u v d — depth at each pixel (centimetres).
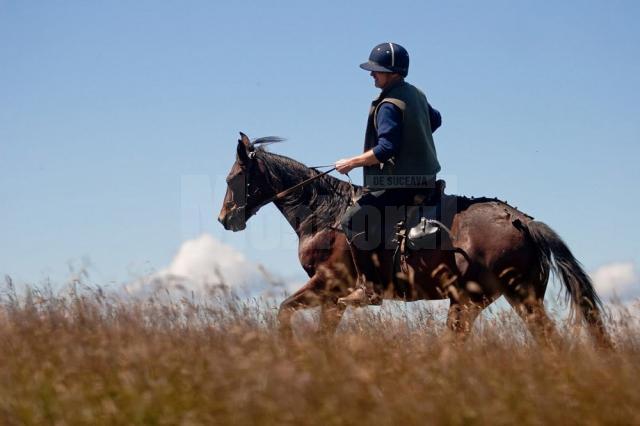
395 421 766
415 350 1028
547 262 1175
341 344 1032
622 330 1104
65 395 839
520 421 787
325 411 777
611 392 840
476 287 1153
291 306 1336
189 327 1133
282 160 1428
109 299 1187
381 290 1310
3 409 822
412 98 1313
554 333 1138
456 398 817
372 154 1283
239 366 850
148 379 887
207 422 792
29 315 1157
